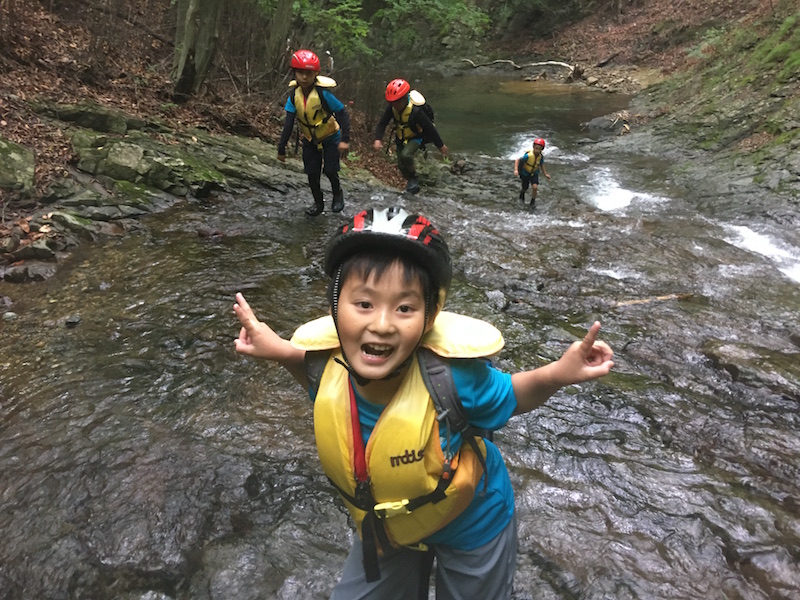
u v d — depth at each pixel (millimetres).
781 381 3734
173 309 4180
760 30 15500
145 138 7031
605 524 2539
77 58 7945
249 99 9984
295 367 1605
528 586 2225
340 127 6332
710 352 4125
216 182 6777
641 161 12453
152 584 2205
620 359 4039
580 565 2328
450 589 1628
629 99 18609
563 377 1356
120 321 3982
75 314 4008
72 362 3494
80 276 4570
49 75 7258
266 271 4934
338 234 1371
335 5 13547
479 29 21781
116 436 2922
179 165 6625
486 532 1574
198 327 3971
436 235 1339
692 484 2801
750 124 12117
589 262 6094
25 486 2588
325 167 6527
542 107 18172
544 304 4980
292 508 2566
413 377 1400
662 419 3322
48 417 3025
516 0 28625
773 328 4699
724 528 2533
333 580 2238
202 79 8836
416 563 1651
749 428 3270
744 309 5098
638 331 4492
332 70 12227
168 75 9039
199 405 3203
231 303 4336
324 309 4371
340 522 2506
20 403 3119
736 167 10477
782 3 15445
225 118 8648
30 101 6465
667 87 17531
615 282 5559
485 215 7859
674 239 7121
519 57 27438
